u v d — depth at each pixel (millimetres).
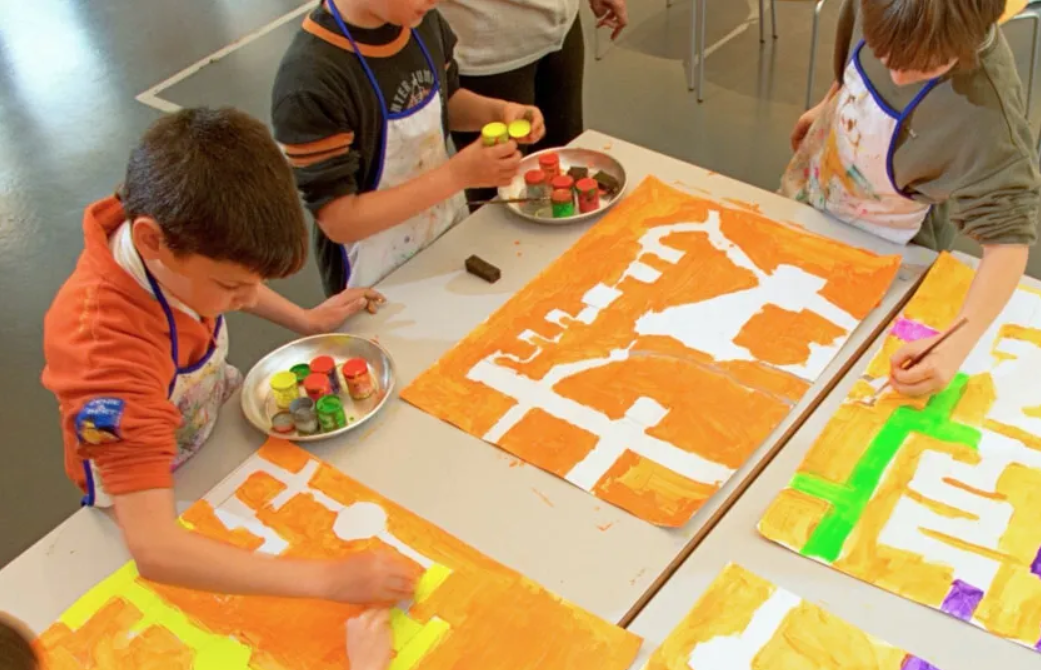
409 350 1323
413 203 1422
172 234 933
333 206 1407
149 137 966
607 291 1375
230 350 2420
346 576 1002
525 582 1035
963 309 1243
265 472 1176
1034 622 959
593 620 993
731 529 1076
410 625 1001
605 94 3172
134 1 3859
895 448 1136
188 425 1188
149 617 1038
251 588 996
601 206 1523
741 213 1487
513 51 1911
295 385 1245
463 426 1209
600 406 1213
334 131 1361
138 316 1039
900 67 1169
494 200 1528
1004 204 1243
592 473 1138
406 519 1108
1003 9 1127
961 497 1076
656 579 1034
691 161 2883
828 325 1295
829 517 1069
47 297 2623
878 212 1435
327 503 1134
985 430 1146
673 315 1328
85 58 3559
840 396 1208
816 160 1546
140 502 1007
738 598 1003
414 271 1450
